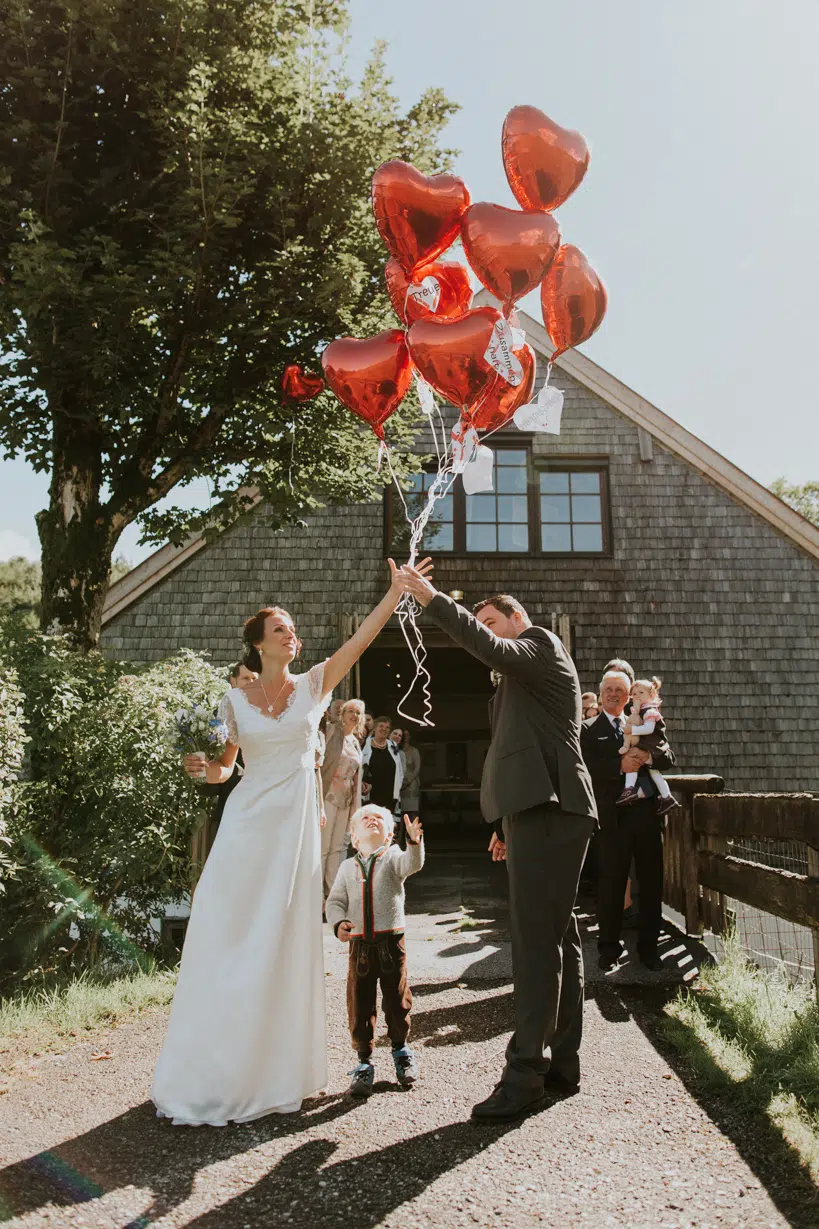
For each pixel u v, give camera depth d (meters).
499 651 3.04
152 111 7.57
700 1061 3.35
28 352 7.50
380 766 9.75
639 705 5.25
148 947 6.30
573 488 12.62
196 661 7.28
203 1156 2.69
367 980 3.32
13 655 6.48
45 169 7.55
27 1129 2.91
